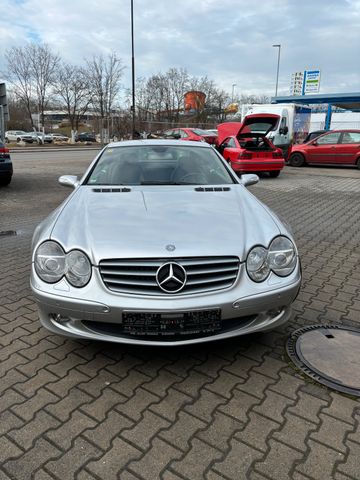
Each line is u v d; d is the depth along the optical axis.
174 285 2.53
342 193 10.24
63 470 2.01
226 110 47.56
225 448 2.14
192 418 2.36
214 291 2.58
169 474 1.99
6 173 10.44
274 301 2.70
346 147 15.57
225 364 2.86
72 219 3.01
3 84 12.53
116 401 2.49
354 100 25.56
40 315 2.79
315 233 6.36
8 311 3.66
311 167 16.77
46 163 18.64
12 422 2.32
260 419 2.34
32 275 2.76
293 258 2.85
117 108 48.12
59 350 3.04
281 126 17.08
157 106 47.31
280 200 9.23
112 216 3.01
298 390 2.58
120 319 2.53
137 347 3.07
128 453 2.11
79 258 2.62
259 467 2.03
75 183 4.08
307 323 3.42
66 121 72.19
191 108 45.41
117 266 2.57
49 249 2.71
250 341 3.14
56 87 50.62
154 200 3.35
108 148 4.55
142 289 2.55
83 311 2.55
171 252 2.56
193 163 4.23
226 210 3.16
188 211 3.10
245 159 12.24
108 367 2.83
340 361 2.85
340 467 2.02
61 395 2.55
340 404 2.46
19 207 8.34
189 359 2.92
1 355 2.97
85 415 2.38
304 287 4.19
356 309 3.69
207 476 1.98
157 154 4.34
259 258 2.70
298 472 2.00
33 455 2.10
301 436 2.22
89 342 3.14
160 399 2.51
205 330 2.58
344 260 5.05
